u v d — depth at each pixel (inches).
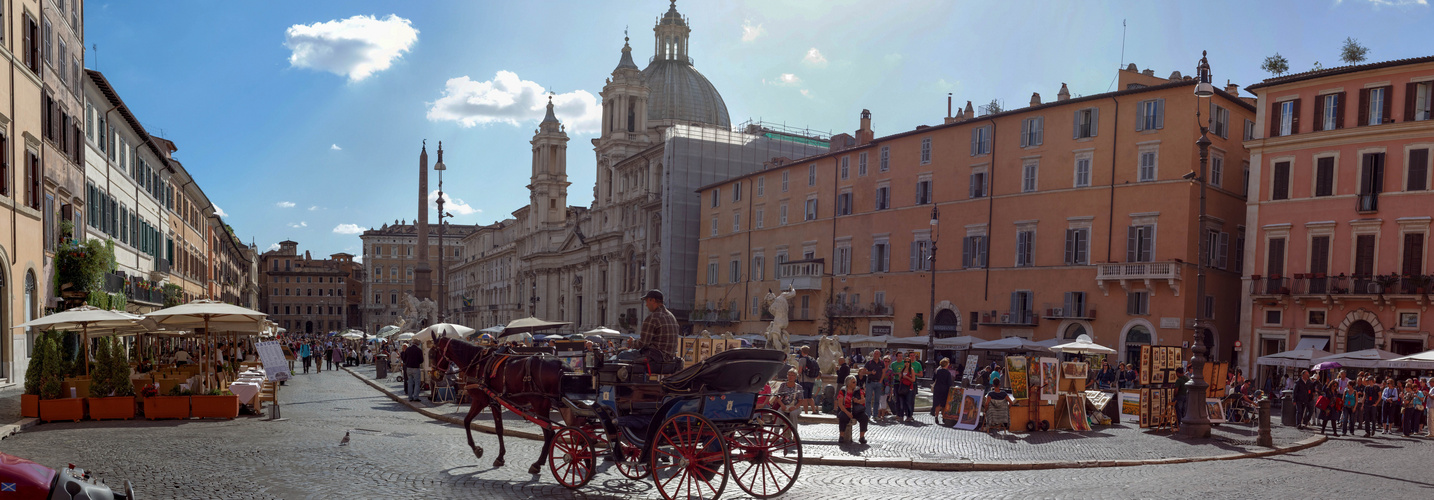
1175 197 2021.4
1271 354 1739.7
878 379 1077.1
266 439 718.5
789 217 3051.2
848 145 3284.9
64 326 1009.5
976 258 2378.2
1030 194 2261.3
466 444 718.5
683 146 3631.9
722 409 490.6
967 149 2422.5
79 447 660.1
